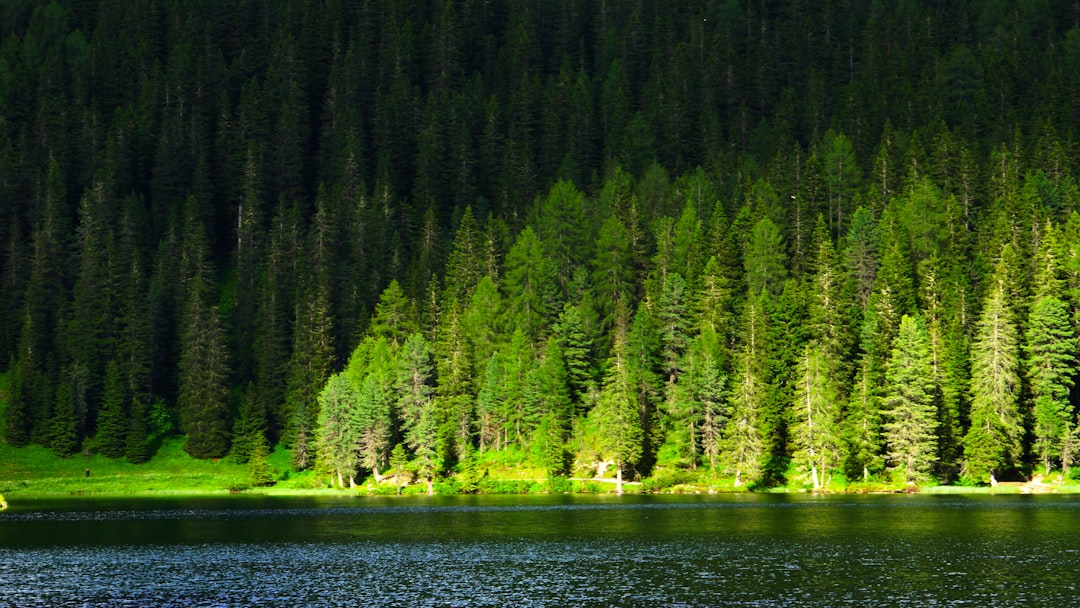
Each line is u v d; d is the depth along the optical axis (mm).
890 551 95875
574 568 88562
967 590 77188
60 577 86125
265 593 78750
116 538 111500
